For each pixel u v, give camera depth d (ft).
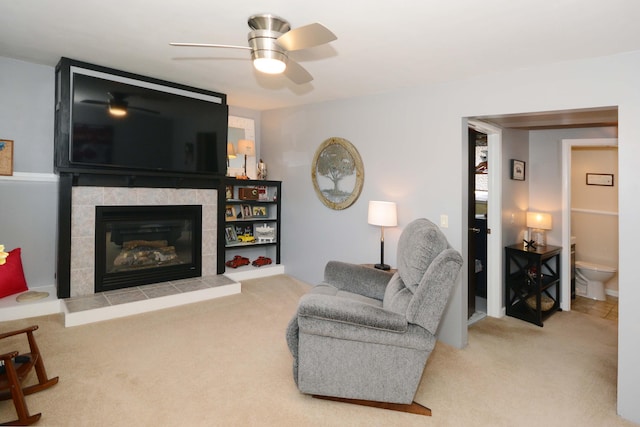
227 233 15.65
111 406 6.61
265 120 16.66
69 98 10.22
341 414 6.59
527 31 6.73
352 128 12.60
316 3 6.03
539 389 7.58
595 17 6.07
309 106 14.38
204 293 12.61
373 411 6.70
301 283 14.85
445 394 7.34
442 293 6.51
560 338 10.28
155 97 11.72
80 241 11.24
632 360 6.74
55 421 6.16
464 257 9.62
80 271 11.29
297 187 15.19
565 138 12.69
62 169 10.43
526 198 13.57
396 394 6.66
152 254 13.08
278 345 9.26
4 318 10.00
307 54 8.29
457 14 6.26
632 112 7.04
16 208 11.10
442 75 9.45
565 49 7.36
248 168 16.61
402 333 6.51
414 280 6.83
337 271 9.55
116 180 11.78
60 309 10.86
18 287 10.96
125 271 12.29
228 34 7.72
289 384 7.49
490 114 9.11
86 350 8.71
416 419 6.51
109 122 10.87
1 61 10.55
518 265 12.27
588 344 9.87
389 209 10.53
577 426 6.46
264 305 12.26
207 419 6.33
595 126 12.05
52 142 11.49
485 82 9.18
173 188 13.14
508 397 7.27
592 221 15.57
